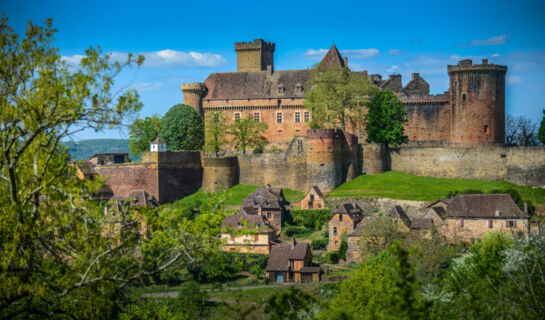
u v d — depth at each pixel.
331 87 120.88
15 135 31.89
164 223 35.28
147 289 73.75
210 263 36.56
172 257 36.41
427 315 30.44
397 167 121.19
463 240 91.56
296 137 119.62
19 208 31.44
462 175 116.00
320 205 109.62
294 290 39.09
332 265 92.06
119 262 36.66
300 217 108.44
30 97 31.62
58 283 33.31
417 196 107.25
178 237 34.94
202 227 35.34
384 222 88.88
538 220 53.53
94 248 33.97
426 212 97.50
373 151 120.12
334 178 115.12
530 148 110.69
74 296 34.41
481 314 36.50
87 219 34.69
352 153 118.69
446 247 86.31
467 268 59.09
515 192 100.12
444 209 97.00
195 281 74.81
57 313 32.47
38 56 32.06
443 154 117.44
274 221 106.31
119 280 34.91
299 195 116.62
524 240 50.09
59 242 33.75
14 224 31.86
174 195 121.69
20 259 31.42
